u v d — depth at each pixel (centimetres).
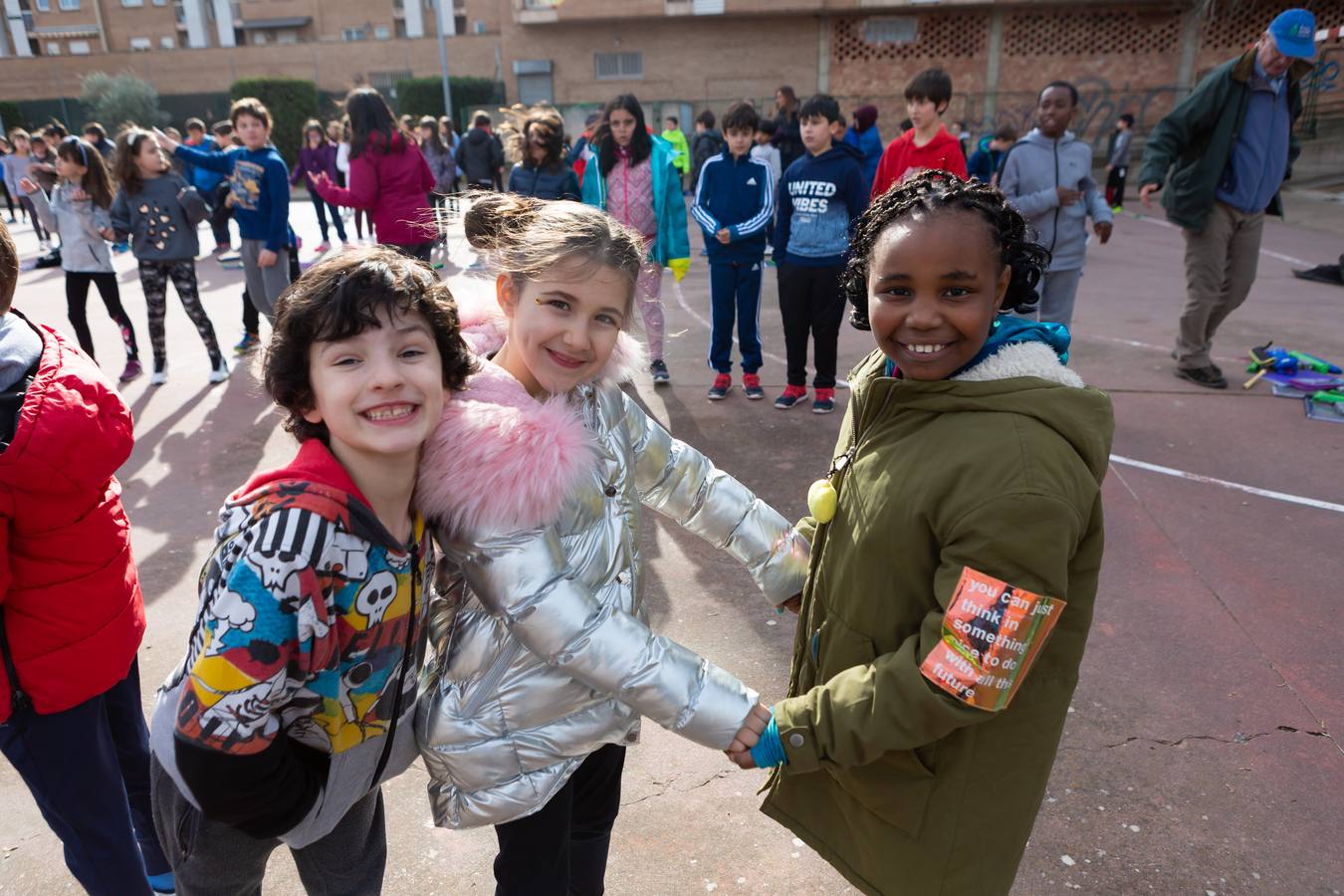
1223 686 268
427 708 146
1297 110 507
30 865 212
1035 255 131
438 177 1268
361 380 115
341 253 122
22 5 3344
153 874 196
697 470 175
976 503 117
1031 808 138
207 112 2956
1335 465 429
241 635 113
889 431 135
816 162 473
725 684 137
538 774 145
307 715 130
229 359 636
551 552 131
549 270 133
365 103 552
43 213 1168
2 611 146
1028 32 2331
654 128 2442
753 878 205
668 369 606
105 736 164
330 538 117
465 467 124
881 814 142
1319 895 198
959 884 138
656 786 234
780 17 2456
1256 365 566
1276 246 1081
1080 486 117
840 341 681
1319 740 245
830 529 145
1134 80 2302
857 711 129
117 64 3020
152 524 381
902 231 124
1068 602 133
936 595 124
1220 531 365
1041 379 123
